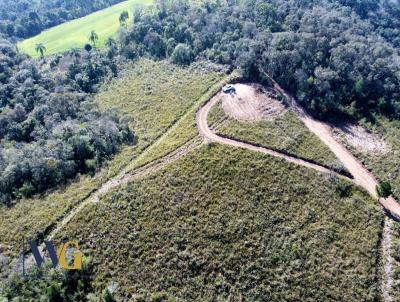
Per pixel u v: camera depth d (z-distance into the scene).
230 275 61.19
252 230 67.25
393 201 74.75
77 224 68.00
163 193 72.50
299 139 86.81
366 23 139.12
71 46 146.25
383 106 97.56
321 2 144.00
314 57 107.50
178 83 109.31
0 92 110.62
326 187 75.62
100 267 61.78
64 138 88.12
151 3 169.38
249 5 132.62
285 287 60.41
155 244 64.56
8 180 77.94
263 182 75.06
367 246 66.19
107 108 105.06
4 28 169.38
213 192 72.75
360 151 85.75
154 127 93.62
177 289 59.44
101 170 81.25
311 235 67.38
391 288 61.12
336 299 59.59
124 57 128.50
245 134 86.19
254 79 106.00
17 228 68.69
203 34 123.50
